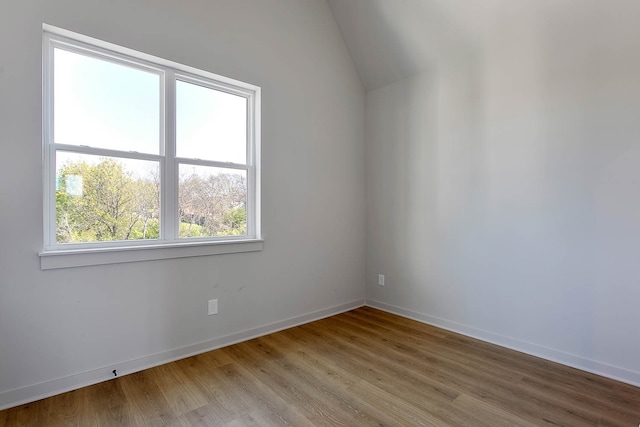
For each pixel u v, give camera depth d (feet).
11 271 5.83
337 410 5.90
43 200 6.22
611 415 5.76
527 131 8.26
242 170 9.26
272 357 7.99
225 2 8.50
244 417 5.69
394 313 11.49
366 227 12.37
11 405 5.83
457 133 9.71
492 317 9.01
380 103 11.85
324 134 10.98
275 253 9.70
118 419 5.58
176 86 8.05
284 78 9.81
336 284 11.46
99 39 6.62
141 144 7.52
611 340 7.07
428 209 10.48
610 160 7.03
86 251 6.50
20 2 5.86
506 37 8.53
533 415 5.77
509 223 8.64
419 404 6.09
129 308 7.10
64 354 6.35
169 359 7.68
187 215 8.23
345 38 11.40
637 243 6.74
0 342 5.75
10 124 5.81
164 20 7.47
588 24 7.20
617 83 6.89
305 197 10.46
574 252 7.55
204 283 8.24
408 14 9.61
